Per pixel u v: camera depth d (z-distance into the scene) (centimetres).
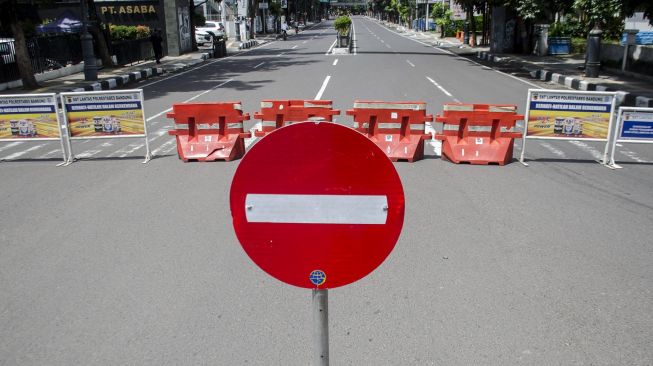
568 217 589
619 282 442
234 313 398
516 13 2725
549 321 384
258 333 371
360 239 190
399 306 405
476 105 825
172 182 740
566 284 438
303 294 426
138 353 351
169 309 405
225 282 446
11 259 497
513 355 345
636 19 2892
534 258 487
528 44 2786
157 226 573
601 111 809
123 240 537
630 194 672
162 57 3053
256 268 471
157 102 1488
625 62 1819
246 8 5600
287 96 1499
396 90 1588
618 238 532
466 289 430
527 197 659
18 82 1842
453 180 734
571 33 2869
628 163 833
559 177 751
